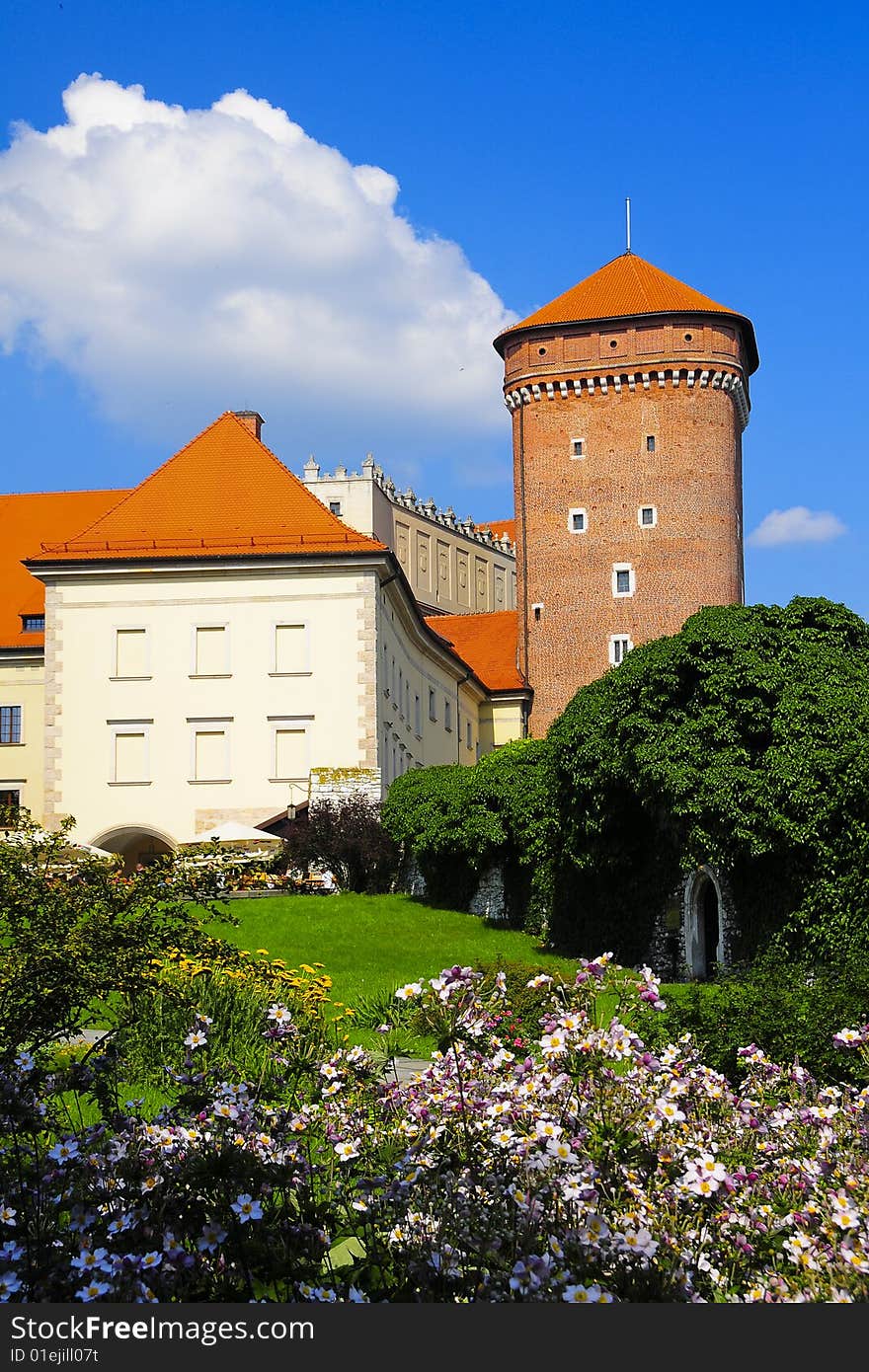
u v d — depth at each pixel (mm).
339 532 56062
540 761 47656
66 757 55531
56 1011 14531
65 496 70250
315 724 54781
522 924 46531
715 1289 9766
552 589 81375
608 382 81125
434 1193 10195
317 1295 9320
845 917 35469
